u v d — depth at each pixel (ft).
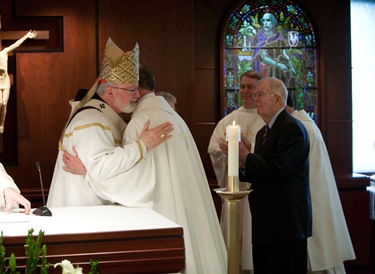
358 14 21.95
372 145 22.02
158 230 6.91
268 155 13.33
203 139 20.58
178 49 19.34
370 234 20.61
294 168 13.05
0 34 18.11
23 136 18.75
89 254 6.72
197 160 11.80
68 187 10.52
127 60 10.73
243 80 17.74
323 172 16.51
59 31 18.79
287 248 13.21
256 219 13.38
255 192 13.38
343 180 19.69
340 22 21.27
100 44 18.93
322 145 16.75
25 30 18.62
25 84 18.70
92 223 7.57
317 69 21.17
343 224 17.10
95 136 10.22
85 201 10.43
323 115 21.13
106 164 10.00
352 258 17.15
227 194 6.95
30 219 8.00
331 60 21.30
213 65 20.75
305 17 21.21
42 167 18.83
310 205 13.56
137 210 9.12
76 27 18.80
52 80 18.78
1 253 5.54
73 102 11.53
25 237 6.59
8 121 18.71
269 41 21.04
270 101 13.53
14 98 18.62
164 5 19.24
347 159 21.31
